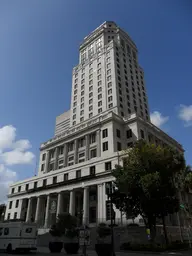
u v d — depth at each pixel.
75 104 77.06
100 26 91.81
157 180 21.77
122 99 66.31
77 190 44.78
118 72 71.62
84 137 56.12
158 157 24.58
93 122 55.16
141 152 24.98
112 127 49.53
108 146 48.31
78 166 46.81
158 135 56.69
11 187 64.62
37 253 21.58
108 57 74.62
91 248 28.31
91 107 70.06
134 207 25.94
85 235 15.66
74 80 83.19
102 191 38.16
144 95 81.88
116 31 86.94
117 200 25.78
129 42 89.81
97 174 40.34
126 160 26.41
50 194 48.97
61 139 60.94
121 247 24.75
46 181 53.88
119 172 26.16
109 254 17.05
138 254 19.62
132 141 49.00
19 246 21.12
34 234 22.73
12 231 22.41
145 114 76.12
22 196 57.38
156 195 22.95
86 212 39.16
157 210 23.88
